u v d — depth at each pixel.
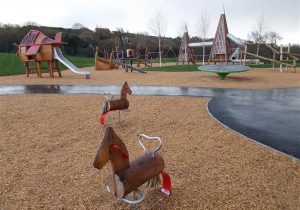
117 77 20.39
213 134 6.38
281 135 6.32
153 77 20.11
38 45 19.17
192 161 4.84
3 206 3.51
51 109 9.09
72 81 17.62
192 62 36.97
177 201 3.58
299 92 12.84
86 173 4.41
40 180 4.19
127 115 8.21
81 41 56.31
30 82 16.95
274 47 28.55
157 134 6.39
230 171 4.45
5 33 51.69
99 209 3.42
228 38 27.67
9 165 4.73
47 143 5.82
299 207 3.45
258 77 19.42
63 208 3.45
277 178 4.22
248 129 6.79
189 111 8.80
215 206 3.46
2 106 9.60
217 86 15.04
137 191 3.36
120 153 3.07
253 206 3.46
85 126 7.06
